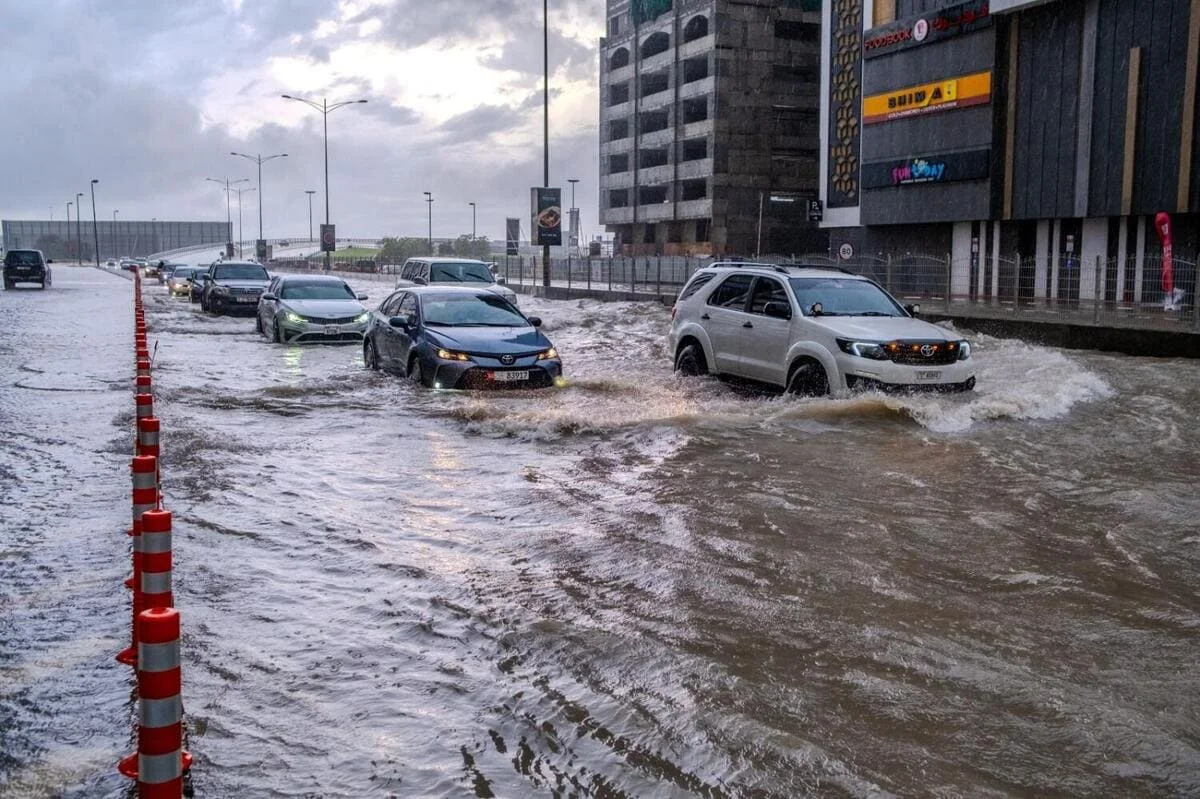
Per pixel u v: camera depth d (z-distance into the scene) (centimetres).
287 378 1468
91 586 548
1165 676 422
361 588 541
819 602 512
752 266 1316
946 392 1099
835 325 1121
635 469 837
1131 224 2995
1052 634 469
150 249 16988
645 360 1734
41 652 456
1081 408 1121
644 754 356
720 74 6881
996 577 551
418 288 1466
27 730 381
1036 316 2308
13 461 881
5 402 1232
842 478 792
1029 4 3141
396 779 342
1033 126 3234
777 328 1194
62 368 1606
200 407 1193
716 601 514
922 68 3638
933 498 727
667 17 7400
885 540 621
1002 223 3450
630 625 482
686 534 639
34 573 570
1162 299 2581
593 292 3800
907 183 3747
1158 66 2809
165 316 2988
